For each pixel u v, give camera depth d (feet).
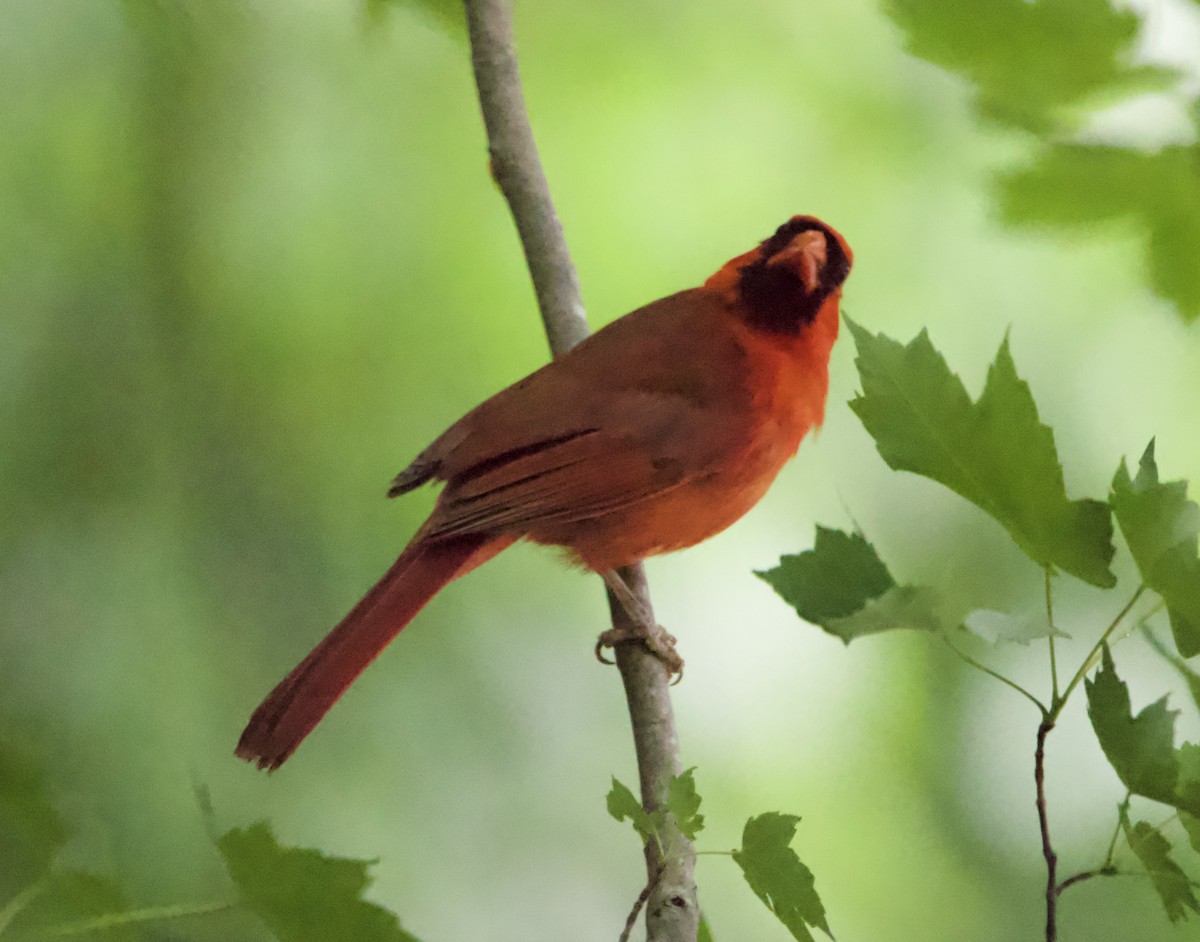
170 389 35.12
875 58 39.52
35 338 34.91
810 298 26.71
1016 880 31.37
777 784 33.55
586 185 38.47
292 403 35.83
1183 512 12.64
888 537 35.35
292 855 12.57
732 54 39.83
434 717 32.65
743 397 25.67
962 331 37.50
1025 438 13.04
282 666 32.42
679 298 27.37
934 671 33.71
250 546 33.71
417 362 36.70
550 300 25.90
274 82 37.99
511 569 34.86
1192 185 18.16
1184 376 36.04
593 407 25.13
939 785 32.71
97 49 36.50
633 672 23.07
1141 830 13.19
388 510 34.76
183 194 36.83
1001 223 18.81
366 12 27.89
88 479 33.83
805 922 13.69
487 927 31.07
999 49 17.94
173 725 31.01
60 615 32.01
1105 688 13.01
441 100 39.14
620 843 32.71
